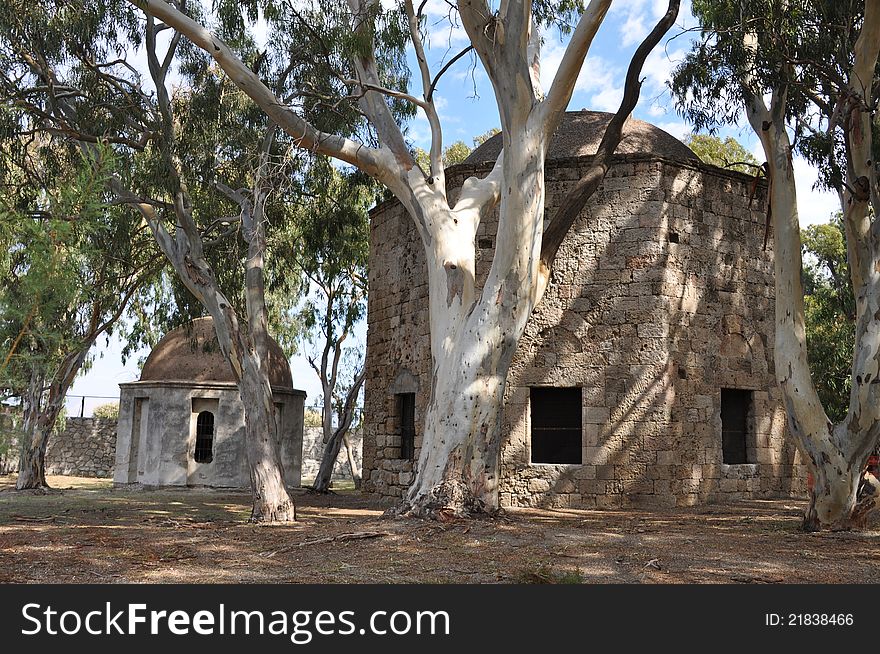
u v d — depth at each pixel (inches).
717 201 754.2
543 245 555.2
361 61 608.1
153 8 533.0
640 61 580.1
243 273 831.1
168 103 633.0
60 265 318.0
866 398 508.1
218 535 500.7
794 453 778.2
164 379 1093.1
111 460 1408.7
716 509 669.9
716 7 566.9
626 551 427.8
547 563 387.2
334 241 876.0
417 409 763.4
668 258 714.8
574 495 690.2
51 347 347.3
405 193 576.4
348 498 902.4
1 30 593.9
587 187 568.7
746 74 574.2
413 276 792.9
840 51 566.3
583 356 708.0
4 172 650.8
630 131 792.3
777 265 547.8
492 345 518.9
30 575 354.6
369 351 864.9
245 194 688.4
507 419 709.3
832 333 1101.7
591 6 486.3
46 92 647.8
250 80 552.1
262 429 597.9
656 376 697.0
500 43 516.7
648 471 687.1
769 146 563.2
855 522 518.6
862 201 533.6
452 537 458.6
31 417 981.2
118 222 696.4
